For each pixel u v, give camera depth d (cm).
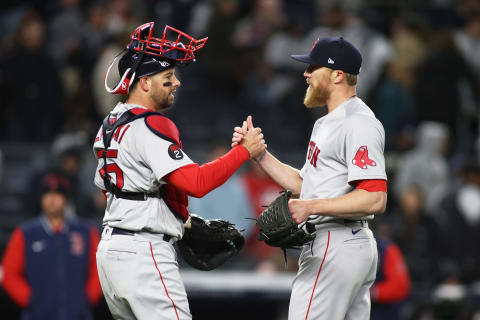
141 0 5022
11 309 3019
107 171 1562
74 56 4456
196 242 1725
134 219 1536
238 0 5197
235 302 3100
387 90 4469
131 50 1577
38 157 4175
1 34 5084
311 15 5634
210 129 4769
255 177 3625
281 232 1553
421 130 4144
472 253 3541
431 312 2928
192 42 1593
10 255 2534
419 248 3856
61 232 2562
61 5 4803
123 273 1533
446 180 4025
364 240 1625
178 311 1548
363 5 5253
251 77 4922
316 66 1661
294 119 4759
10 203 3972
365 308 1677
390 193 4159
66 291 2536
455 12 5603
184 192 1547
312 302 1623
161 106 1603
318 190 1630
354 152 1569
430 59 4434
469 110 4569
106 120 1608
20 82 4344
